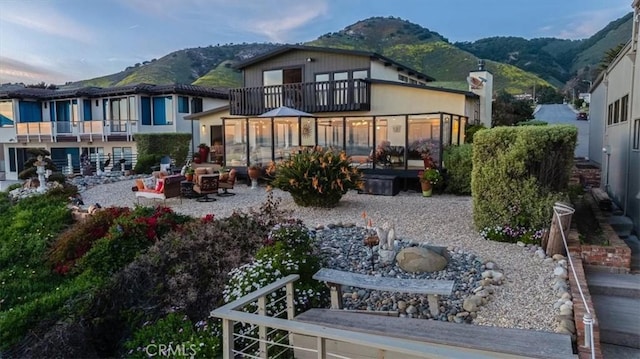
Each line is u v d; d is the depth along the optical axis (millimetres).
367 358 3994
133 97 24297
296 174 9688
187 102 24953
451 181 11969
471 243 6902
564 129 6793
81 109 26078
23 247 8898
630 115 8906
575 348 3928
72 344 5414
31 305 5941
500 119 26328
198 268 6078
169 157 21328
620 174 9906
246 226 6887
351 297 5375
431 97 15203
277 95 17297
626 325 4660
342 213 9367
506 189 7004
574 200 9656
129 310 5777
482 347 3689
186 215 8898
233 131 14969
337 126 14203
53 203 11531
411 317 4898
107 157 22906
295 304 5121
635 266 6191
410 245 6625
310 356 4414
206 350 4852
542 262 5934
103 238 7566
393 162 13102
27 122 27141
